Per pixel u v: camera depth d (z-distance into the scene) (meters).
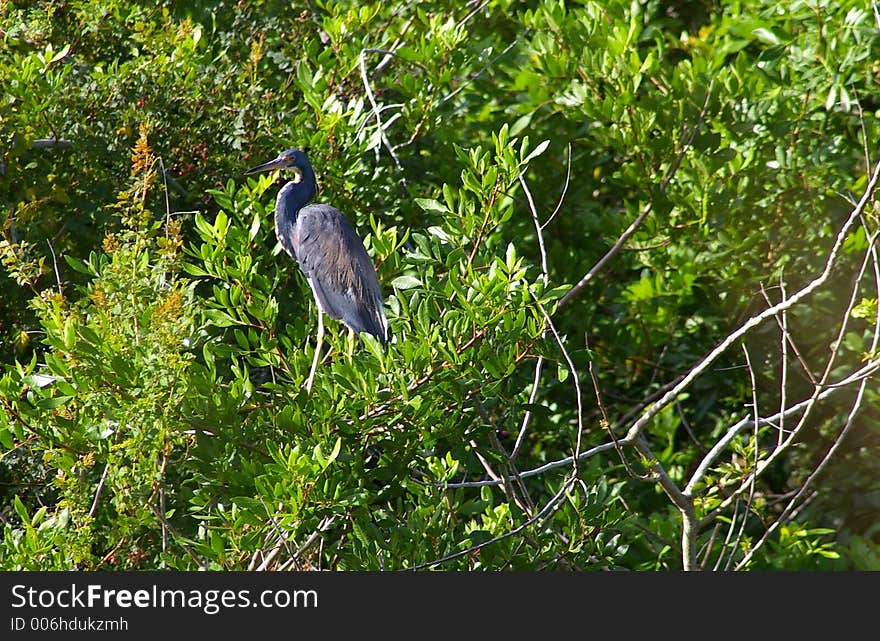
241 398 10.23
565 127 17.78
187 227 14.58
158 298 9.83
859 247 15.27
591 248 18.23
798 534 13.78
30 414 9.81
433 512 11.24
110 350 9.39
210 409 9.98
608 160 18.83
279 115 15.17
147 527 10.77
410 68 16.41
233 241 11.52
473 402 10.87
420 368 10.20
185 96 14.55
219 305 11.55
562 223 18.30
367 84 14.09
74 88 14.09
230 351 11.23
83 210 14.42
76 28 15.57
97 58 16.19
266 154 14.97
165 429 9.52
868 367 10.08
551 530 11.88
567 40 15.87
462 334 10.42
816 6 14.68
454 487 12.64
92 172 14.33
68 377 9.62
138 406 9.32
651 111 15.20
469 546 10.99
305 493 9.53
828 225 15.91
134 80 14.36
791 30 16.08
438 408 10.69
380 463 10.70
